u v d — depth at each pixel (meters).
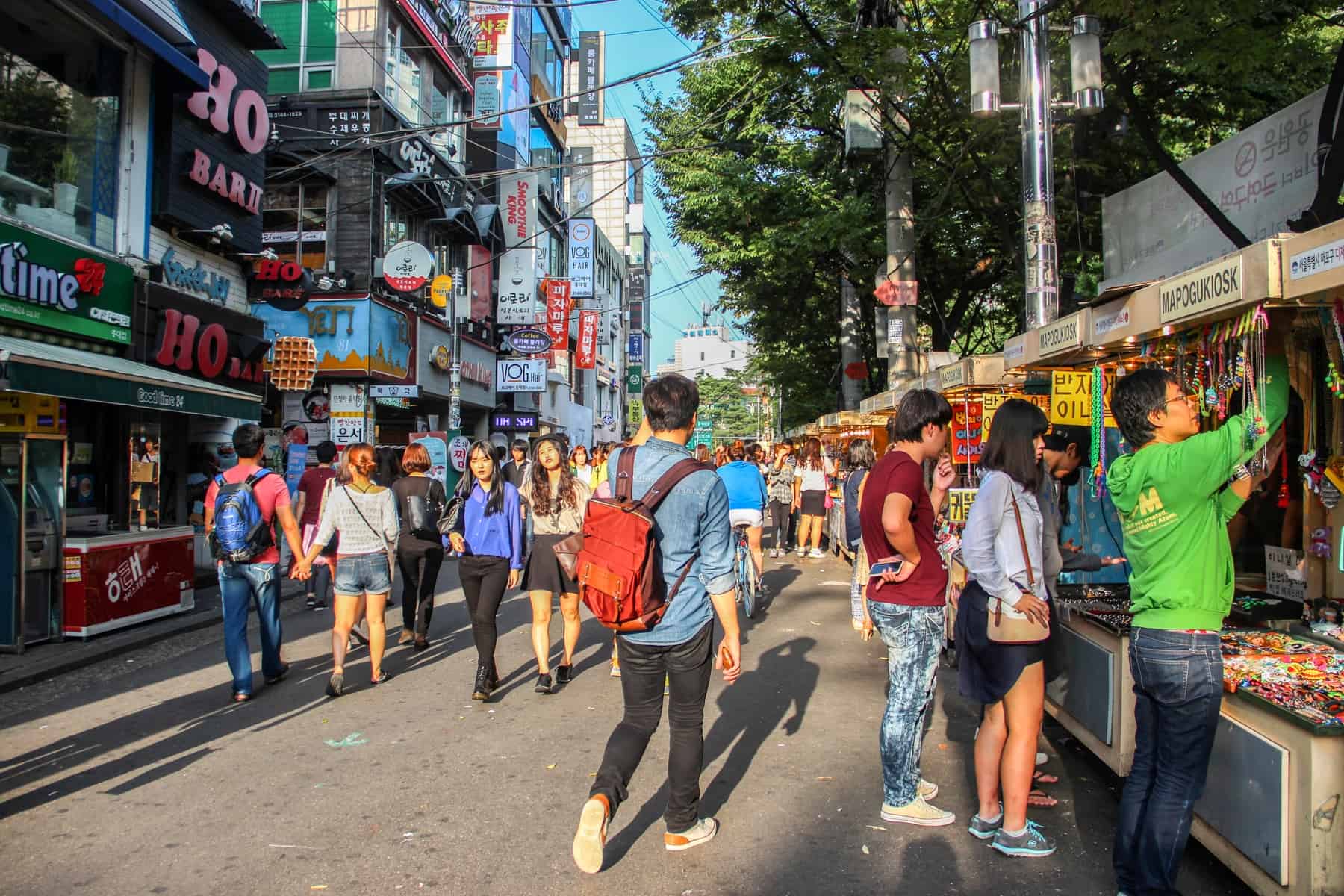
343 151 17.38
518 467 9.01
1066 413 6.01
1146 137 8.64
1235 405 4.45
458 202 21.58
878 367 21.86
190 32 11.09
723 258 19.20
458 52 23.17
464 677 6.76
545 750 5.01
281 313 17.05
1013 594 3.48
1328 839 2.84
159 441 10.12
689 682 3.65
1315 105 7.00
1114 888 3.37
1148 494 3.06
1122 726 4.06
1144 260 9.46
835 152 17.72
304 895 3.35
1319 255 3.08
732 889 3.38
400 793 4.38
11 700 6.13
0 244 8.30
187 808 4.21
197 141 11.47
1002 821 3.79
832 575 12.41
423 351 20.08
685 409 3.75
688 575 3.61
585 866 3.26
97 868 3.59
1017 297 17.11
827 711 5.76
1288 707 2.99
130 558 8.21
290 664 7.23
